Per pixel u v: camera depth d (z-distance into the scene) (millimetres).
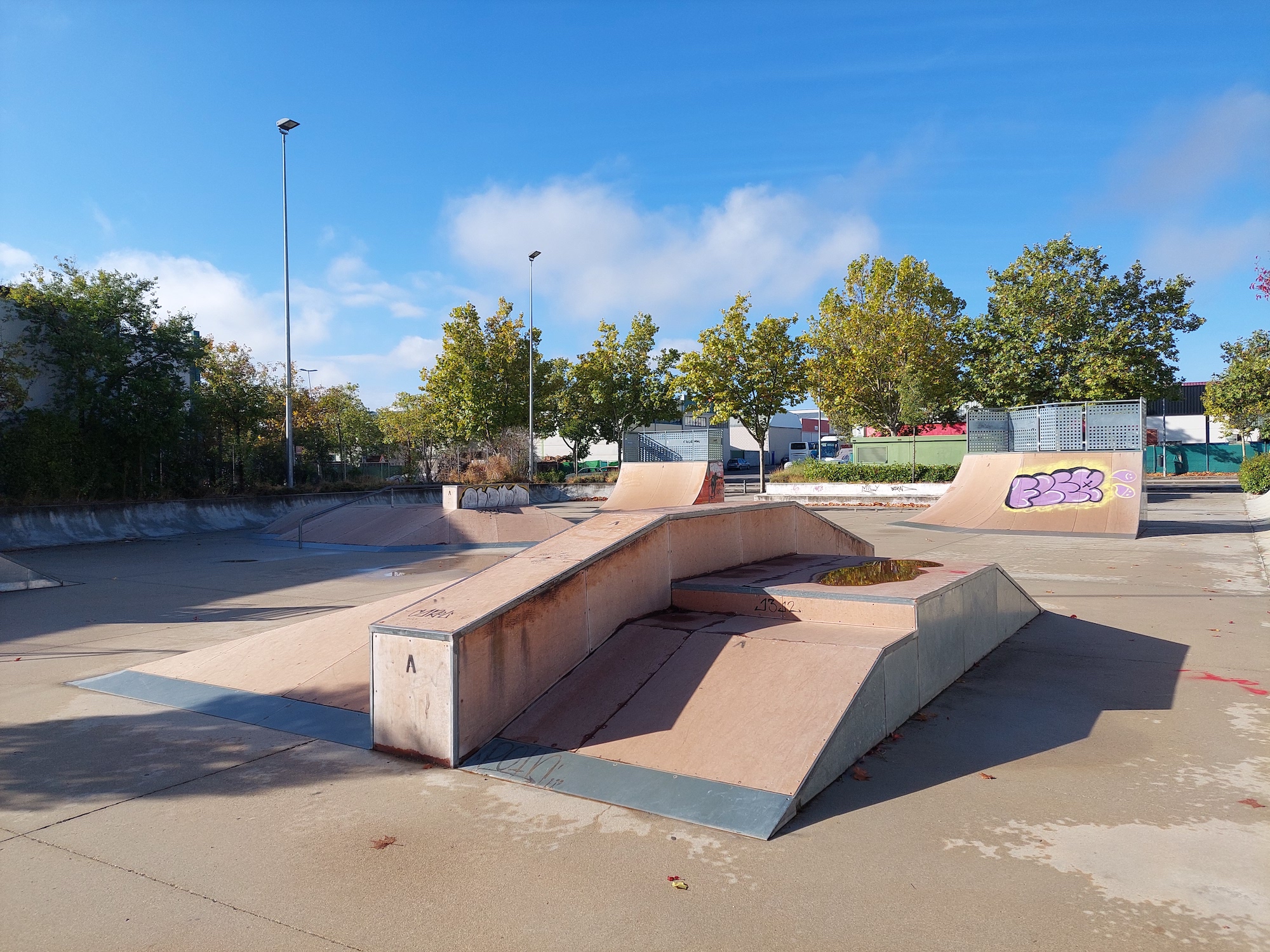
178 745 4633
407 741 4367
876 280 28406
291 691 5414
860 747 4289
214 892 3014
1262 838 3387
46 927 2783
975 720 4930
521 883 3062
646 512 6363
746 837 3398
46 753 4516
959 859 3213
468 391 32250
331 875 3135
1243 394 31359
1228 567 11133
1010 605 7238
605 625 5289
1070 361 25453
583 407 37531
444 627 4250
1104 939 2658
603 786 3871
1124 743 4539
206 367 22891
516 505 19172
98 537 17375
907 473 26562
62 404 18578
